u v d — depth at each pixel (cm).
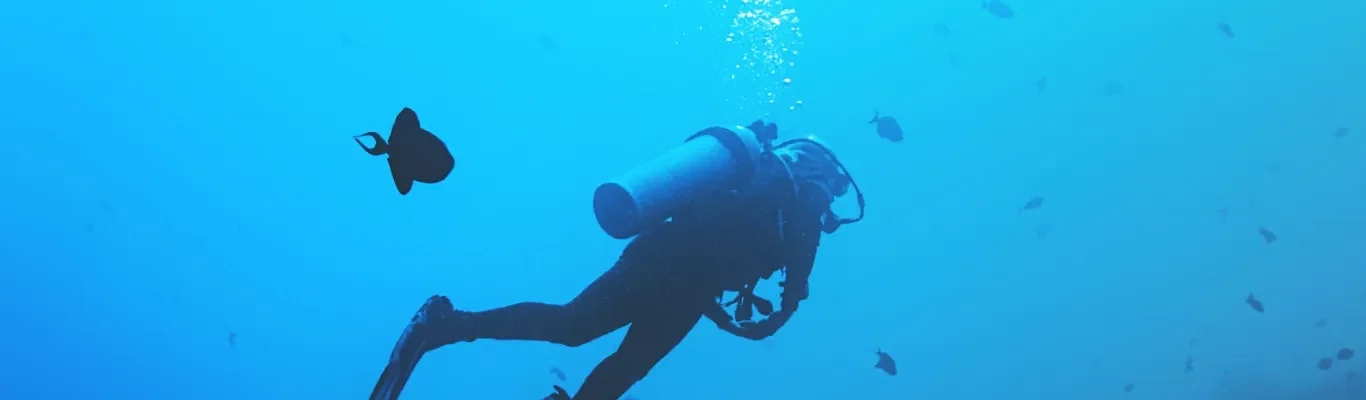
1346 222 2712
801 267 296
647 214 272
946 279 2541
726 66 2434
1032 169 2645
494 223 2570
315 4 2350
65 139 2628
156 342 2750
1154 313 2439
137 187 2703
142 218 2748
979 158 2642
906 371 2242
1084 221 2680
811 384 2205
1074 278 2591
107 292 2809
